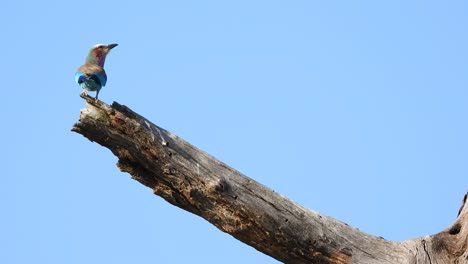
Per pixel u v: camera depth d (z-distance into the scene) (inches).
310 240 479.5
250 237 472.1
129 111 441.7
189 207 466.3
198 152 462.6
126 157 447.8
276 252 479.2
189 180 455.5
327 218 494.0
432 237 513.7
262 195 471.5
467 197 528.4
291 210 478.3
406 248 505.0
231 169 470.9
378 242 502.0
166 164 449.7
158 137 447.8
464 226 510.0
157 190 458.3
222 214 463.2
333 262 486.0
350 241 491.2
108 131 435.2
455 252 506.9
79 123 432.1
